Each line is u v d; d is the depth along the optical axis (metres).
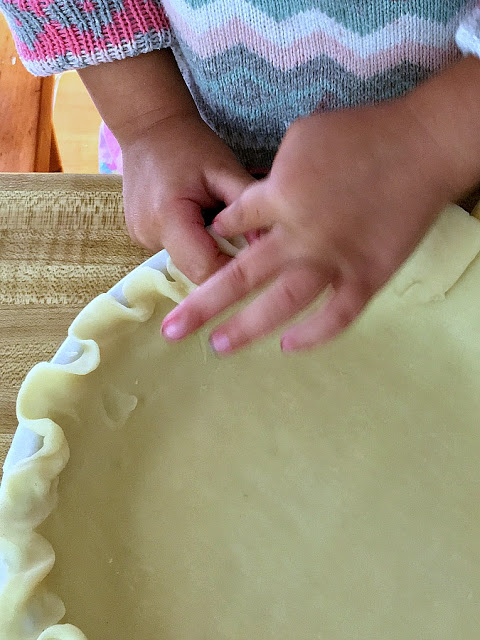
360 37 0.41
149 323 0.39
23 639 0.30
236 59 0.44
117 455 0.36
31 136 0.73
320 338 0.30
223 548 0.35
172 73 0.46
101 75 0.45
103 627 0.32
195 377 0.39
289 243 0.31
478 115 0.32
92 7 0.41
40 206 0.45
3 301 0.43
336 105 0.44
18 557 0.31
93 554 0.34
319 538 0.35
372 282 0.31
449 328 0.39
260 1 0.40
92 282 0.43
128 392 0.38
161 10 0.43
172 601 0.33
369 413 0.38
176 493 0.36
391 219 0.31
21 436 0.34
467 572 0.34
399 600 0.34
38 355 0.42
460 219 0.37
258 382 0.39
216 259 0.37
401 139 0.32
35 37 0.42
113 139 0.64
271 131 0.48
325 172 0.31
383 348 0.40
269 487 0.36
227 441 0.37
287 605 0.34
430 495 0.36
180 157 0.42
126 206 0.43
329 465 0.37
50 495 0.33
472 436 0.38
